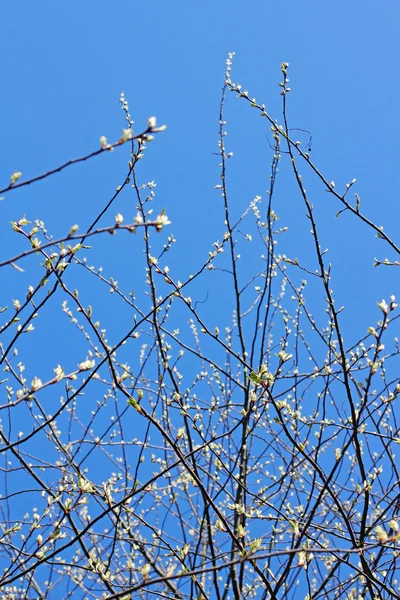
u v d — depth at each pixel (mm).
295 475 4457
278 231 4812
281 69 4133
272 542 3543
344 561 3150
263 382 3055
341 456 3055
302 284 4473
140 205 4043
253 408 3316
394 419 4148
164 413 4266
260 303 4598
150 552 4250
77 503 3041
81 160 2051
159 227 2174
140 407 2906
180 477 4695
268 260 4574
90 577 4238
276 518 3545
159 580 2381
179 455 2980
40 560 2803
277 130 4078
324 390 3951
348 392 3164
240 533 3156
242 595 3850
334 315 3471
